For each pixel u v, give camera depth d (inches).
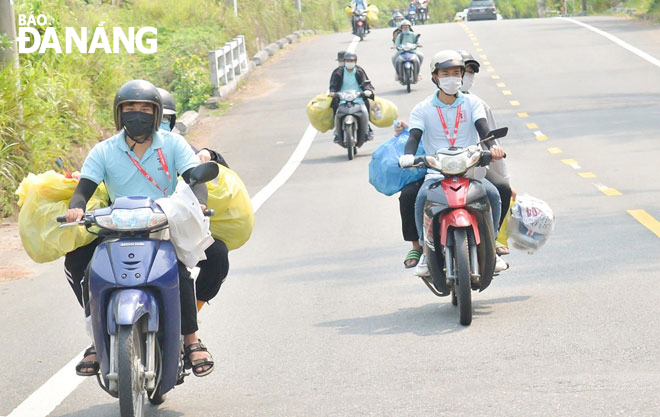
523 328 669.3
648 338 625.3
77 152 1536.7
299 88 2721.5
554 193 1243.8
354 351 645.9
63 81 1657.2
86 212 500.7
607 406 493.4
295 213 1237.1
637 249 900.0
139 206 481.1
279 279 885.2
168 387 506.0
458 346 638.5
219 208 548.4
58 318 788.6
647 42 3125.0
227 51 2682.1
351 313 752.3
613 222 1036.5
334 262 941.2
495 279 831.7
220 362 643.5
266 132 2081.7
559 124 1891.0
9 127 1332.4
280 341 684.1
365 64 3110.2
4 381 629.3
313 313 758.5
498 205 708.0
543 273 836.6
